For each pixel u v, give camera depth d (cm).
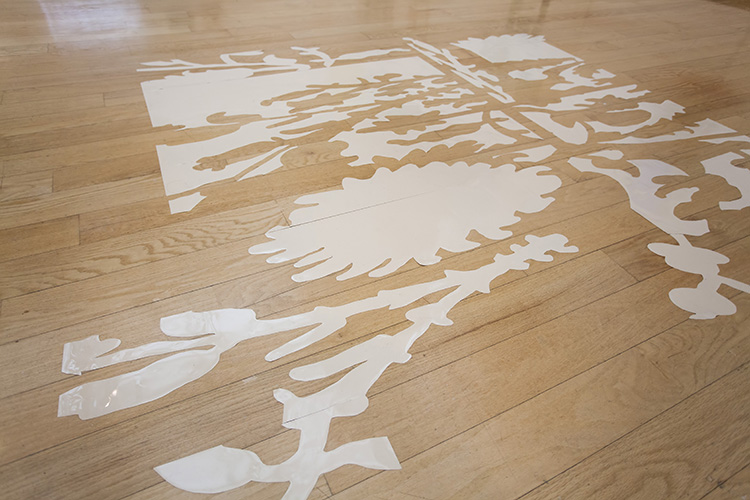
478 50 220
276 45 210
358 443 77
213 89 173
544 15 266
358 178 134
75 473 71
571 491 73
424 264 109
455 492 72
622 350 93
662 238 121
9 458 72
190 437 76
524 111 174
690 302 104
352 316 97
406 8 262
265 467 73
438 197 129
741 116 178
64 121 149
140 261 104
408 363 89
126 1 241
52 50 190
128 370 84
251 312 96
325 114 164
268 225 117
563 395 85
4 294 95
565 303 102
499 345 93
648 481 74
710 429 81
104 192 123
